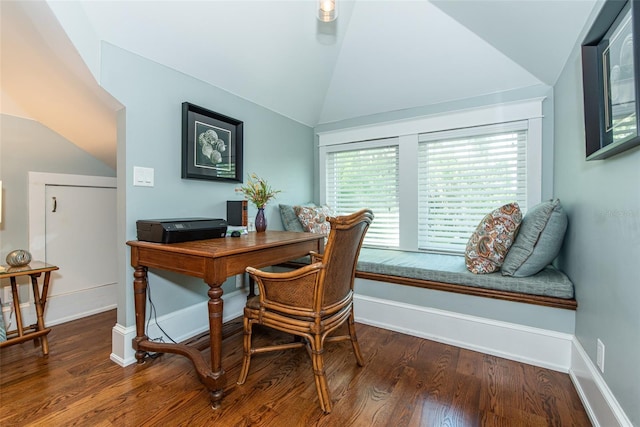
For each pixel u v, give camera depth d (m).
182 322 2.07
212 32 1.90
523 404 1.42
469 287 1.95
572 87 1.75
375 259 2.45
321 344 1.43
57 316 2.43
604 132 1.23
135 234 1.79
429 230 2.76
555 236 1.71
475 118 2.49
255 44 2.12
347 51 2.56
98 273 2.68
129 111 1.74
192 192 2.11
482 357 1.86
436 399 1.46
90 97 1.84
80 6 1.44
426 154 2.76
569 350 1.68
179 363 1.79
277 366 1.77
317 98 2.98
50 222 2.39
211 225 1.89
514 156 2.40
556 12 1.57
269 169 2.80
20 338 1.77
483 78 2.35
